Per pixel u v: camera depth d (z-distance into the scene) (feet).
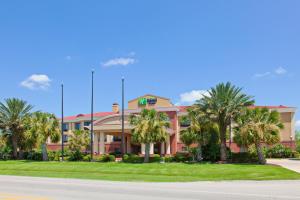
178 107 209.15
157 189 59.21
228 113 139.33
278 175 88.22
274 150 173.58
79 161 161.17
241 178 81.00
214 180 77.15
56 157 173.99
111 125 181.98
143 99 205.26
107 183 71.36
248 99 140.77
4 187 65.00
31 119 175.11
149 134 141.69
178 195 51.19
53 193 55.21
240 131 132.46
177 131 195.93
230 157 141.28
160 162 142.41
